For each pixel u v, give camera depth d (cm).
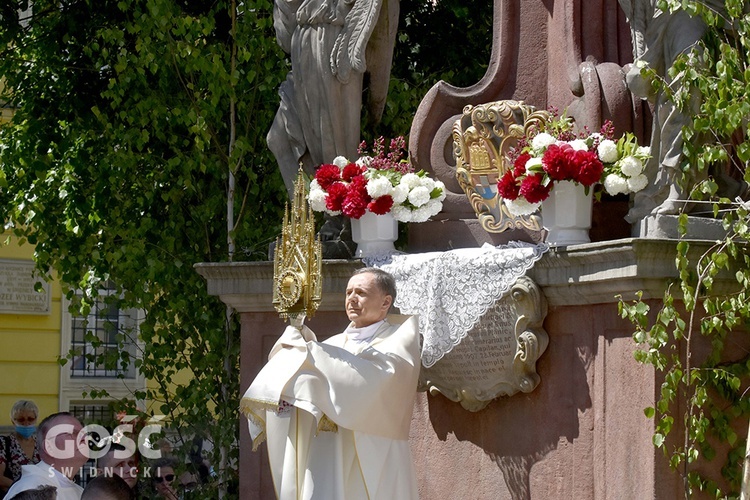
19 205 1284
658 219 748
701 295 725
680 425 725
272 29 1266
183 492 1177
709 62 739
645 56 770
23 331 2022
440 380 845
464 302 803
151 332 1259
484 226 856
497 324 801
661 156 764
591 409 771
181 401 1247
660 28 768
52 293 2047
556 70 894
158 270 1223
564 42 884
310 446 751
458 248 891
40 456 830
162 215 1277
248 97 1253
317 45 932
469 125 866
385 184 856
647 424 727
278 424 772
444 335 809
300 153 954
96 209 1257
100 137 1277
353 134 935
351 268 873
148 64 1208
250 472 954
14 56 1355
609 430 756
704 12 715
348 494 740
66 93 1315
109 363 1285
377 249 878
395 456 739
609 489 754
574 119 860
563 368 788
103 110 1304
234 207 1256
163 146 1290
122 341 1306
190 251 1259
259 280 930
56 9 1332
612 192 767
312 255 738
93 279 1270
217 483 1179
